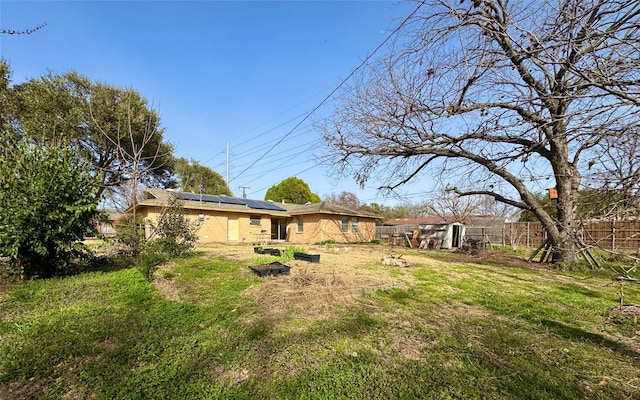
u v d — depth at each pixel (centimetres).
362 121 1004
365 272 753
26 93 1466
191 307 416
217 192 3055
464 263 977
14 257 566
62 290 494
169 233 991
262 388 231
